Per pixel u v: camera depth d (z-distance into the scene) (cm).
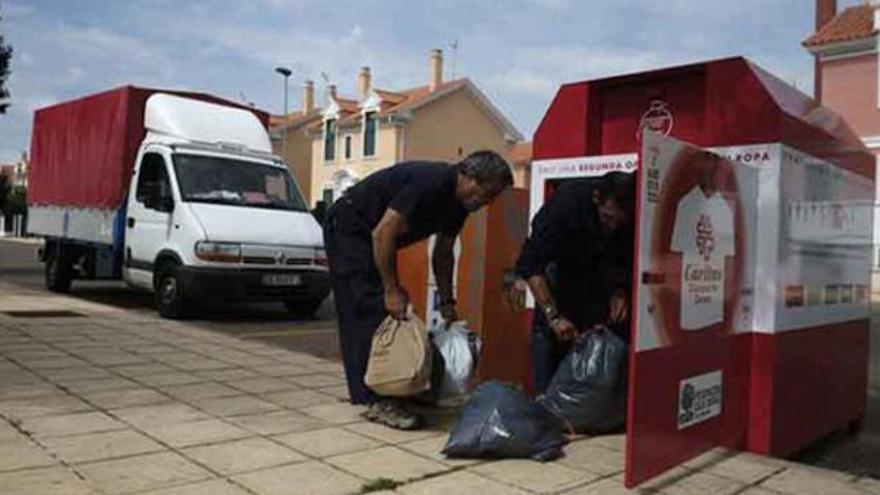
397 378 533
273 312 1360
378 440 524
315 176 4400
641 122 612
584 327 575
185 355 833
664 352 444
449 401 602
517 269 571
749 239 544
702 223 479
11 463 457
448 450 488
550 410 545
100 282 1770
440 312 603
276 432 537
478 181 536
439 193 542
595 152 632
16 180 7606
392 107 3966
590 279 575
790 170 560
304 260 1209
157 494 414
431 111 3947
